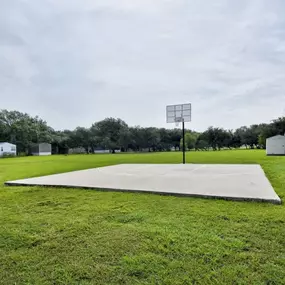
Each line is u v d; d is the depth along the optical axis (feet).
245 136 117.70
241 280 4.71
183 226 7.77
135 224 8.10
